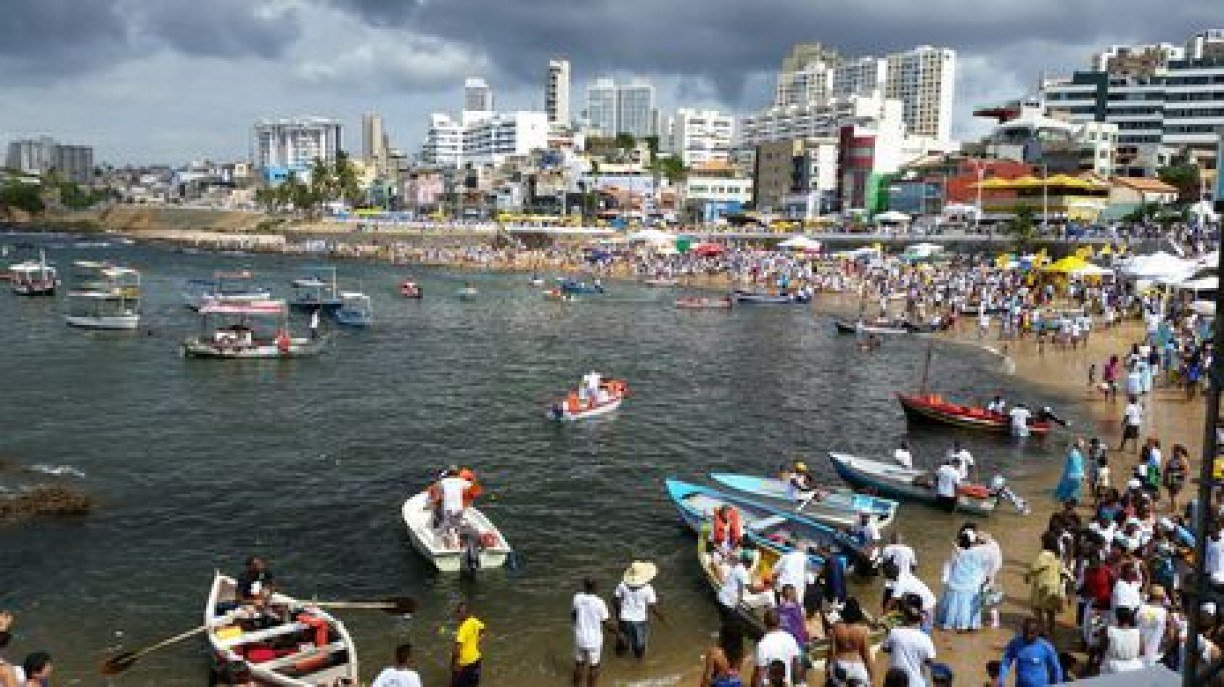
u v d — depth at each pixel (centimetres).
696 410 4528
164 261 14438
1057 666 1411
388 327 7406
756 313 8775
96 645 2016
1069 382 5119
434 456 3588
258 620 1936
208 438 3784
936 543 2622
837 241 13138
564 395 4838
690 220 19788
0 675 1416
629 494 3153
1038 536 2652
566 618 2181
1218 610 1518
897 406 4653
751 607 2039
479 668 1775
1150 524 2206
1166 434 3819
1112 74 18712
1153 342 5588
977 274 9175
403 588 2344
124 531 2698
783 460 3631
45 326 6806
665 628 2112
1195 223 9694
